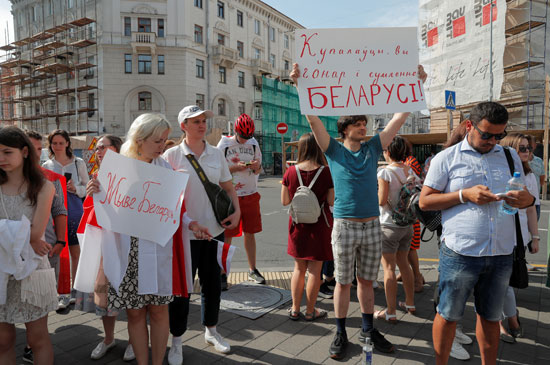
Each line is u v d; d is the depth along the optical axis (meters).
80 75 28.77
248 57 33.22
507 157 2.17
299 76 2.62
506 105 17.22
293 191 3.36
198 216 2.72
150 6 26.89
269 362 2.68
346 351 2.79
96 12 27.14
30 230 2.09
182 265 2.39
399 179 3.22
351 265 2.77
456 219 2.16
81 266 2.35
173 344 2.68
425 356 2.75
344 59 2.61
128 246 2.20
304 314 3.47
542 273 4.73
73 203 3.69
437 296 2.47
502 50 15.30
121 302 2.18
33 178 2.13
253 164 4.14
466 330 3.18
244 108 33.19
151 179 2.23
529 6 16.23
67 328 3.20
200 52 28.62
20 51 34.22
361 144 2.87
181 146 2.79
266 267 5.19
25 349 2.71
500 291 2.16
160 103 27.53
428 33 19.47
